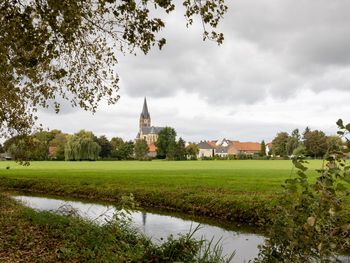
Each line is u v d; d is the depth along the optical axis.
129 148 159.00
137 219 21.73
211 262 9.79
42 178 46.91
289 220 5.57
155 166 88.75
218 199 24.69
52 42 9.03
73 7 8.56
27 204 27.00
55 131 167.75
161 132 165.62
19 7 8.64
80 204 28.80
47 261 9.53
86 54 13.50
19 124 21.03
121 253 10.44
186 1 10.02
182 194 28.39
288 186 5.68
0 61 9.13
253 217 20.94
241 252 13.82
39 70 14.63
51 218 15.48
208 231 18.36
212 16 9.97
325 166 5.32
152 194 29.86
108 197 33.00
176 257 10.25
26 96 16.36
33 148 22.91
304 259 5.56
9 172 61.22
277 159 148.38
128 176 48.38
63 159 142.50
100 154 153.12
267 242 6.21
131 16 10.17
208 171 61.25
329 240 5.18
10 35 8.51
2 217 16.98
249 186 31.97
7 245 11.16
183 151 157.50
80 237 11.90
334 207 5.02
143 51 10.38
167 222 20.80
